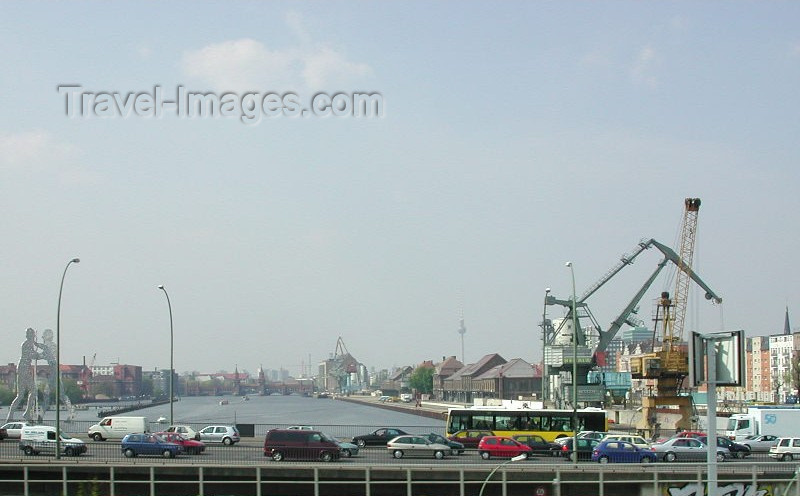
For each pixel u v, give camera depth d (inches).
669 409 4810.5
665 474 1850.4
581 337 5575.8
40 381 6250.0
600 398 5546.3
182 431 3112.7
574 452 2333.9
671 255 5536.4
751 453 3024.1
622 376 6456.7
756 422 3341.5
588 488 1879.9
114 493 1911.9
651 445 2677.2
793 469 2071.9
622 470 1856.5
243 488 1979.6
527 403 4522.6
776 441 3070.9
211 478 1964.8
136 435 2608.3
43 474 2009.1
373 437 3026.6
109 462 2159.2
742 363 905.5
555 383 6382.9
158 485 1985.7
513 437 2844.5
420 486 1935.3
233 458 2544.3
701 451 2662.4
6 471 2020.2
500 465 1546.5
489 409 3275.1
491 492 1918.1
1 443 3102.9
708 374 960.9
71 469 1983.3
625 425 5147.6
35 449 2620.6
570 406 5556.1
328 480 1959.9
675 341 5290.4
